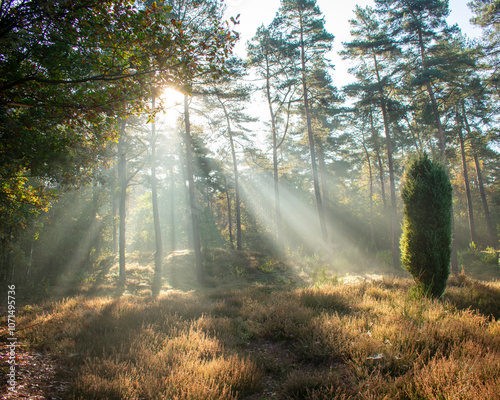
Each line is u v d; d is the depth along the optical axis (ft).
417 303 24.97
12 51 19.93
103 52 21.94
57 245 68.54
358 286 36.91
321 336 19.38
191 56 19.92
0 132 22.12
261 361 17.88
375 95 76.95
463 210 121.90
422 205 31.24
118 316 27.17
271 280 67.72
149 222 155.33
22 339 21.66
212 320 25.13
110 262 80.94
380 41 70.95
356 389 13.20
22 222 33.78
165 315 27.04
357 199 144.77
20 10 18.15
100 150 31.04
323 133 90.33
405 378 13.28
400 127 88.33
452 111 80.59
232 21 20.04
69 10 18.33
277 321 23.72
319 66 84.53
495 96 72.64
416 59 71.92
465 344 16.29
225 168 130.93
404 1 67.77
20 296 47.01
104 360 17.10
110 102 21.03
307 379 14.35
